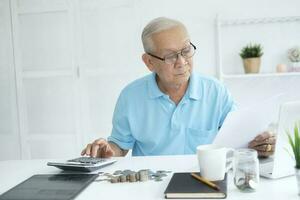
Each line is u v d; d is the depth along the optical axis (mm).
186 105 1501
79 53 2627
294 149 802
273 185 851
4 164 1272
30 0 2648
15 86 2738
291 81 2422
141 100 1541
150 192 837
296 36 2391
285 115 863
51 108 2717
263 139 1086
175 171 1027
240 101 2484
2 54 2719
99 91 2635
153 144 1523
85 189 890
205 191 773
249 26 2432
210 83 1548
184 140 1498
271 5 2398
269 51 2424
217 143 1044
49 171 1124
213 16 2461
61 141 2729
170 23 1332
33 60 2695
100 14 2576
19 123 2762
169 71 1349
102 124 2660
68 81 2672
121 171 1047
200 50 2494
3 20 2688
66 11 2613
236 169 827
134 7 2533
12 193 850
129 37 2559
